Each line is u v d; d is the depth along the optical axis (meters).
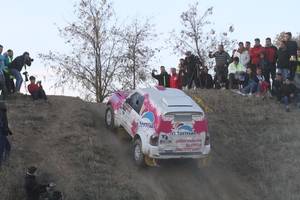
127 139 19.55
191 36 42.06
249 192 17.83
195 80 25.17
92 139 19.02
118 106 19.64
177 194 17.08
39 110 21.17
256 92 23.83
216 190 17.67
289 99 23.00
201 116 17.34
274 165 18.89
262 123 21.52
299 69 22.98
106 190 16.20
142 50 41.47
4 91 21.48
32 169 15.35
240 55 24.28
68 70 40.97
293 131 20.67
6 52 22.20
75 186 16.17
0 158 16.28
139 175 17.59
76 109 21.86
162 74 24.61
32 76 22.17
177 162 18.77
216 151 19.73
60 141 18.62
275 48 23.69
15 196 15.65
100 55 41.31
